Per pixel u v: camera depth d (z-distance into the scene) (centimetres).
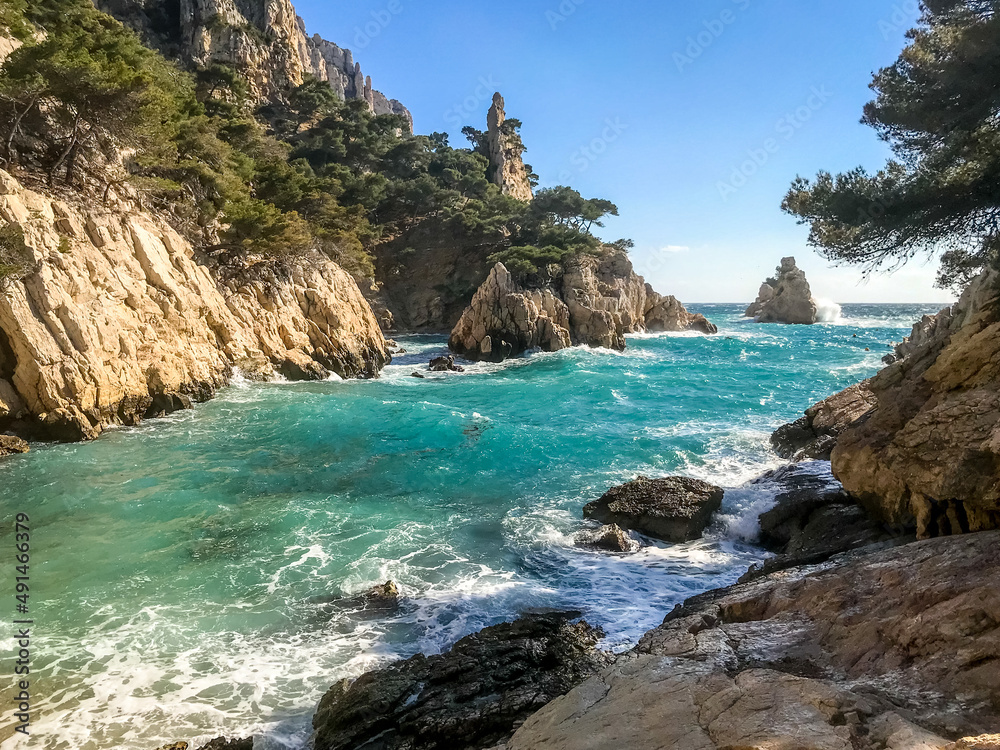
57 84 2831
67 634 1088
